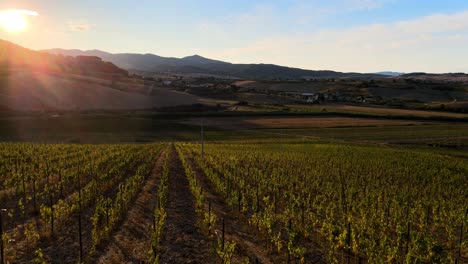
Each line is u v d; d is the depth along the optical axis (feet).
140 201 72.49
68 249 47.32
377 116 335.88
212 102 444.55
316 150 176.76
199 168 118.52
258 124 303.48
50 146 152.35
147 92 449.06
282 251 49.57
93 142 223.92
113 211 56.59
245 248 49.93
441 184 103.24
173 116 327.47
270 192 85.51
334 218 67.72
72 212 62.54
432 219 70.44
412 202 81.76
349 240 49.83
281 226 61.11
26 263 42.88
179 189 84.89
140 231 54.60
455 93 609.01
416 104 467.93
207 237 53.16
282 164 129.39
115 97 399.03
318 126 291.99
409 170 123.24
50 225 54.54
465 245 51.03
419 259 43.32
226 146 195.21
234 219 63.62
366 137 242.37
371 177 110.52
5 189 76.95
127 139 238.89
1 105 320.91
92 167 100.83
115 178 92.32
